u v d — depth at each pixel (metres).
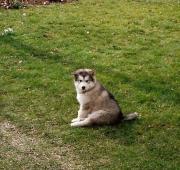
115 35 15.48
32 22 16.52
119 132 9.79
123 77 12.41
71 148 9.34
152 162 8.83
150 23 16.75
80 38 15.14
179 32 15.96
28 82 12.11
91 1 19.56
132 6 18.81
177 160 8.91
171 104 11.01
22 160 8.96
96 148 9.30
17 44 14.48
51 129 10.02
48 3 19.14
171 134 9.79
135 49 14.36
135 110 10.75
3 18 16.89
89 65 13.12
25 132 9.94
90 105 10.02
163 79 12.30
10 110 10.81
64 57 13.64
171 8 18.58
